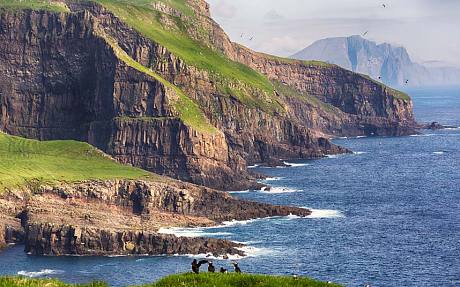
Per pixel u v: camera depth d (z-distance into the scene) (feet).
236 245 591.78
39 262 556.10
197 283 164.96
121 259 562.25
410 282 478.59
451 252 566.77
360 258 549.54
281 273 504.02
